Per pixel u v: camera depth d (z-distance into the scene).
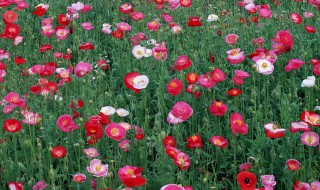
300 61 4.27
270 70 4.10
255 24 5.81
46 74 4.44
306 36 5.41
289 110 3.79
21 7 6.10
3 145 3.49
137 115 4.13
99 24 6.14
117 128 3.37
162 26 5.90
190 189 2.92
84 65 4.46
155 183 3.34
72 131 3.69
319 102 4.29
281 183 3.46
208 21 5.59
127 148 3.51
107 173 3.12
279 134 3.40
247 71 4.70
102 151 3.72
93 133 3.34
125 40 5.39
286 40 4.54
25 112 3.79
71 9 6.05
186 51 5.31
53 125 3.83
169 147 3.12
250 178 2.89
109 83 4.91
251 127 3.91
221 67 4.72
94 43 5.70
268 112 4.01
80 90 4.46
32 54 5.49
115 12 6.40
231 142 3.56
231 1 7.03
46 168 3.51
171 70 4.89
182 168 3.09
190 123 3.92
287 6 6.80
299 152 3.59
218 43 5.34
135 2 6.71
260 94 4.45
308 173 3.39
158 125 3.54
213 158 3.73
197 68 4.85
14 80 4.53
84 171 3.31
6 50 5.59
